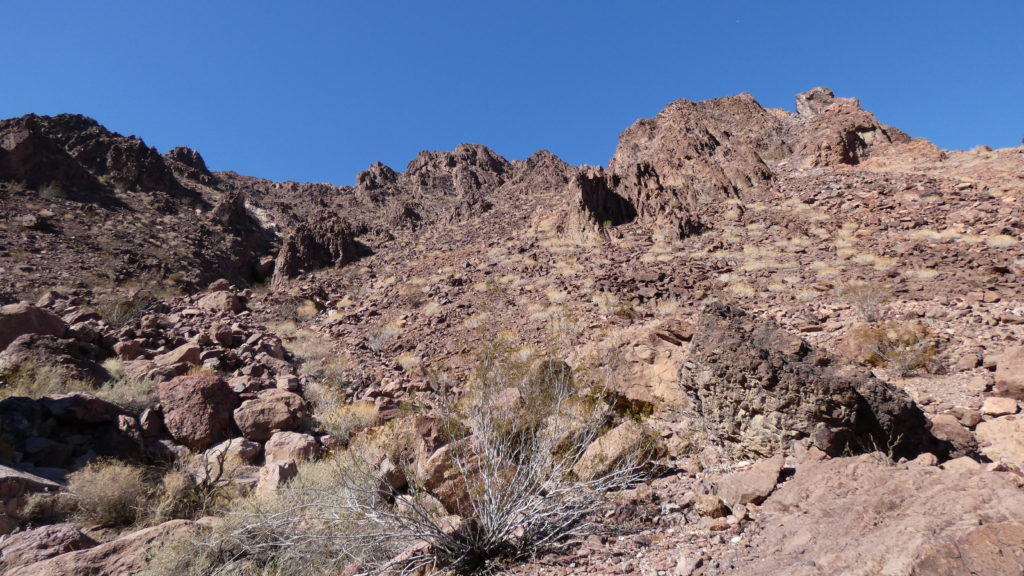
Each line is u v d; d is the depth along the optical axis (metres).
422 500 4.37
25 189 31.84
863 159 32.75
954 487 2.93
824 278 14.50
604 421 5.64
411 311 18.20
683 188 28.69
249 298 22.62
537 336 12.74
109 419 7.70
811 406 4.46
